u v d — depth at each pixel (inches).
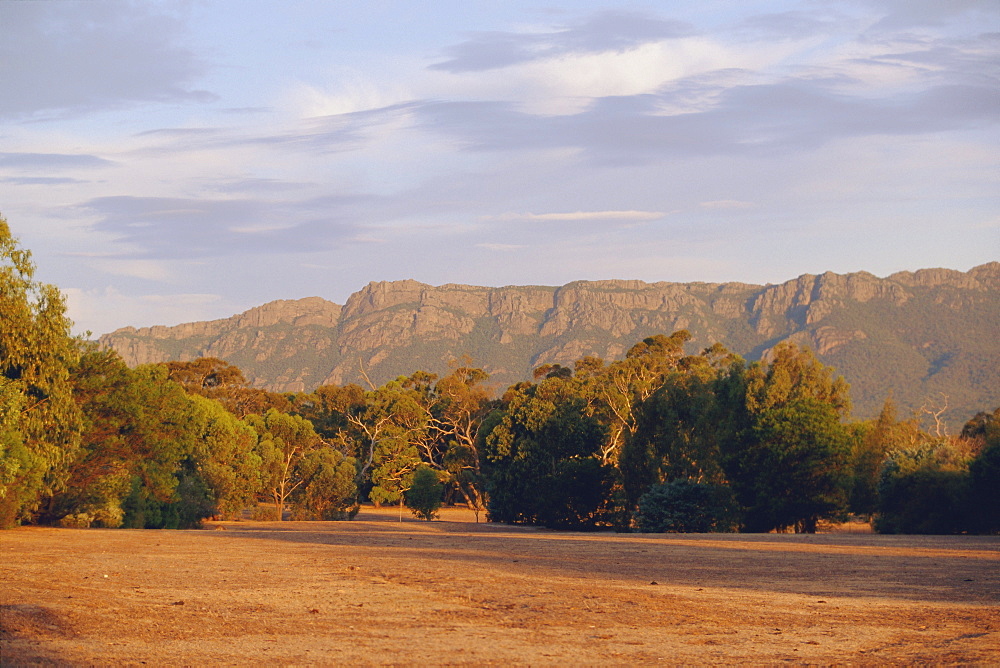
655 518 2450.8
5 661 410.3
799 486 2423.7
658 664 459.2
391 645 496.4
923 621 624.4
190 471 2728.8
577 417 3174.2
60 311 1487.5
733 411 2546.8
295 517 3577.8
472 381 4889.3
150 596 669.3
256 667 424.8
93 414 1968.5
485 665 446.6
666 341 4667.8
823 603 719.7
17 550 1107.3
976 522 2233.0
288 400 5556.1
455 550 1333.7
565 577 906.7
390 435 4296.3
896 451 2544.3
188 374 5024.6
